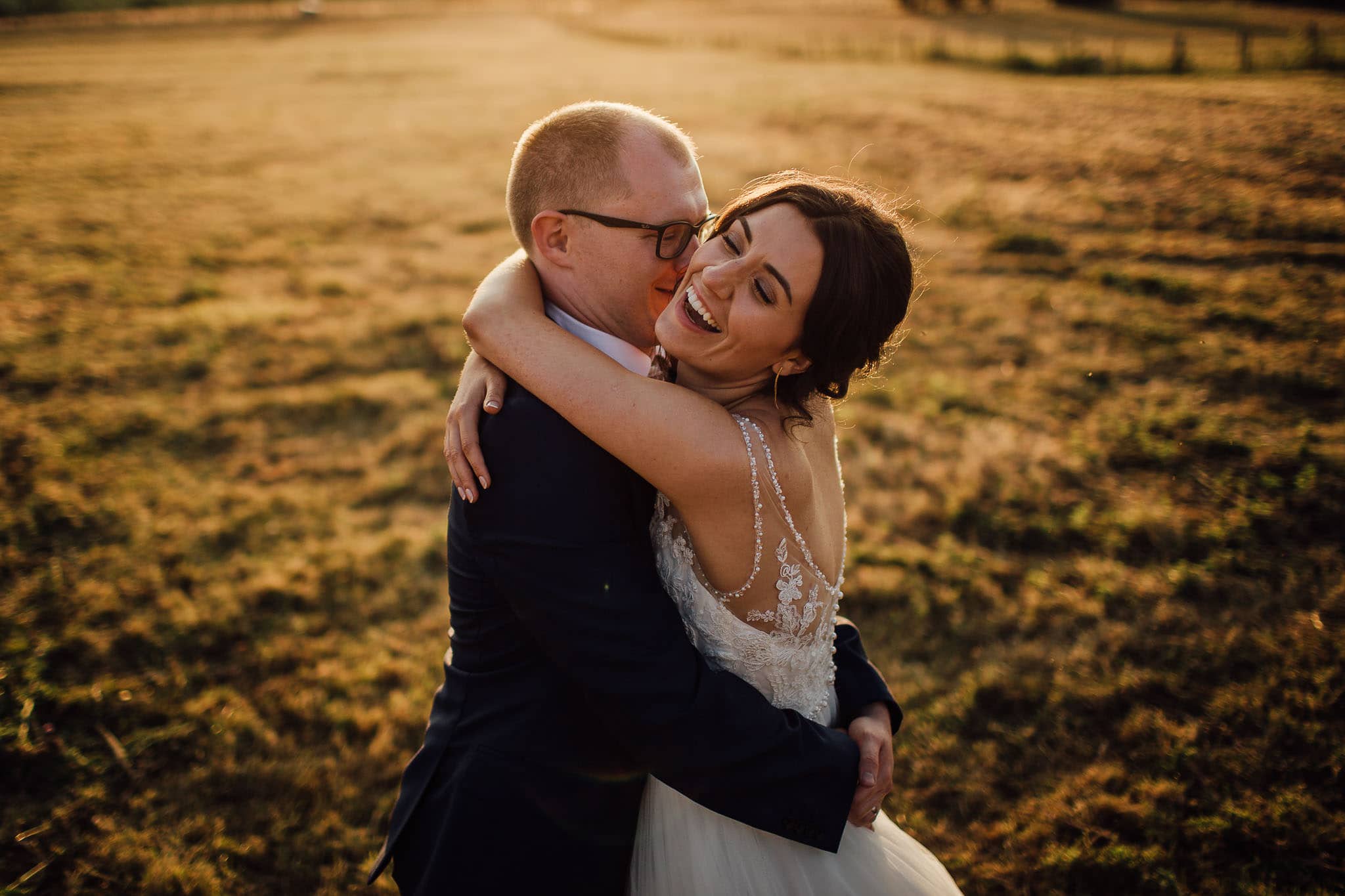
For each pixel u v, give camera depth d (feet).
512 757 4.44
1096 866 7.72
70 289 24.48
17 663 10.35
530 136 4.78
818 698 4.97
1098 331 19.34
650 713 4.00
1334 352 17.08
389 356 20.35
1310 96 37.83
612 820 4.69
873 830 5.04
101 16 141.18
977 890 7.72
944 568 12.12
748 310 3.89
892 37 93.09
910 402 16.88
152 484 14.83
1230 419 15.17
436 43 107.55
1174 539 12.25
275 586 12.14
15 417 16.80
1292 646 10.00
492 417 4.24
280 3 172.96
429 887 4.50
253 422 17.17
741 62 78.07
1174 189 28.27
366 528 13.96
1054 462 14.37
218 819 8.57
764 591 4.33
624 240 4.58
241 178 38.63
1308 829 7.78
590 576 4.01
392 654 11.15
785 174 4.34
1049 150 34.22
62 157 41.98
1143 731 9.11
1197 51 61.31
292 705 10.09
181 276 26.07
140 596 11.85
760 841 4.65
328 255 28.37
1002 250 25.26
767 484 4.10
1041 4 133.90
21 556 12.51
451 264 27.27
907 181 32.45
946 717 9.64
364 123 51.29
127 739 9.50
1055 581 11.75
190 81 70.44
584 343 4.31
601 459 4.11
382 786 9.12
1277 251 22.81
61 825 8.43
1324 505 12.51
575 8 177.27
